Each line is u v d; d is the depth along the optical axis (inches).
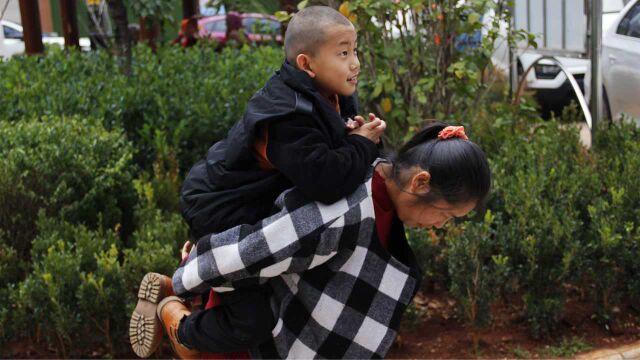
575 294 162.2
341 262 74.0
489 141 198.2
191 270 77.5
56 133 165.9
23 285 133.5
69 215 157.3
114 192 171.9
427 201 72.8
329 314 74.5
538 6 225.0
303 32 74.5
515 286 144.3
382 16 187.3
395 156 76.1
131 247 161.6
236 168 77.5
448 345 143.2
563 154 184.2
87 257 141.1
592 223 146.6
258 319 77.0
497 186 157.0
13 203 151.7
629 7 286.7
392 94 191.6
